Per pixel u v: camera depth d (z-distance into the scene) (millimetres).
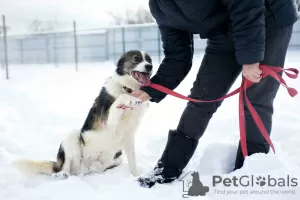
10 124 5820
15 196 2877
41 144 4938
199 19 2770
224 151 3477
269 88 2922
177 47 3051
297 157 3449
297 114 5984
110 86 3678
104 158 3873
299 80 8938
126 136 3703
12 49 24250
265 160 2686
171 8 2773
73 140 3766
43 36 23359
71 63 22953
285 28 2832
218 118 5777
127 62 3682
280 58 2916
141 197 2648
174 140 3088
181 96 2965
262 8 2527
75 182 3055
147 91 3088
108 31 21172
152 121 6137
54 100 8516
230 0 2559
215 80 2990
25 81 13078
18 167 3473
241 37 2564
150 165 3951
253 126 3008
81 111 7145
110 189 2885
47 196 2773
